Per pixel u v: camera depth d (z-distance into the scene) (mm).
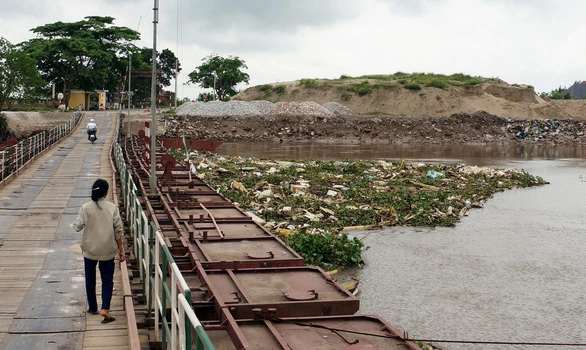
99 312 9031
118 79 95500
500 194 33531
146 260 9219
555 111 103438
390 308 14102
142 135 41812
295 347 6750
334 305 7941
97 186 8625
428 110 106438
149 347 7984
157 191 17391
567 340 12352
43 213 17156
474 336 12477
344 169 39156
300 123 79438
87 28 92375
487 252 19781
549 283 16469
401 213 25344
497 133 84750
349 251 17875
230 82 124375
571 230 23797
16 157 26750
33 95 58531
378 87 113375
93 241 8570
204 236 11273
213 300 7887
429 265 18016
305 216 23578
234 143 69000
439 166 43531
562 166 51781
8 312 8992
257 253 10305
